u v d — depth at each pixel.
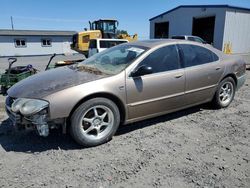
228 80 5.17
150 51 4.02
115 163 3.12
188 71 4.37
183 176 2.85
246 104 5.62
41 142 3.68
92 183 2.72
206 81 4.69
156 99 4.02
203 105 5.40
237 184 2.72
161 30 31.45
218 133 4.04
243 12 25.55
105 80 3.52
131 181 2.76
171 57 4.23
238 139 3.83
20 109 3.23
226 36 24.64
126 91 3.67
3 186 2.65
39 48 37.09
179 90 4.29
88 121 3.48
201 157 3.28
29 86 3.54
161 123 4.44
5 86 6.67
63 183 2.71
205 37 27.30
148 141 3.73
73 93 3.27
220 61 4.96
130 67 3.77
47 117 3.19
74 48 21.39
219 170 2.98
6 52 34.50
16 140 3.75
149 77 3.89
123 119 3.83
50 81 3.59
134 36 21.75
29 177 2.82
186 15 27.42
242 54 24.34
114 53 4.41
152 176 2.85
